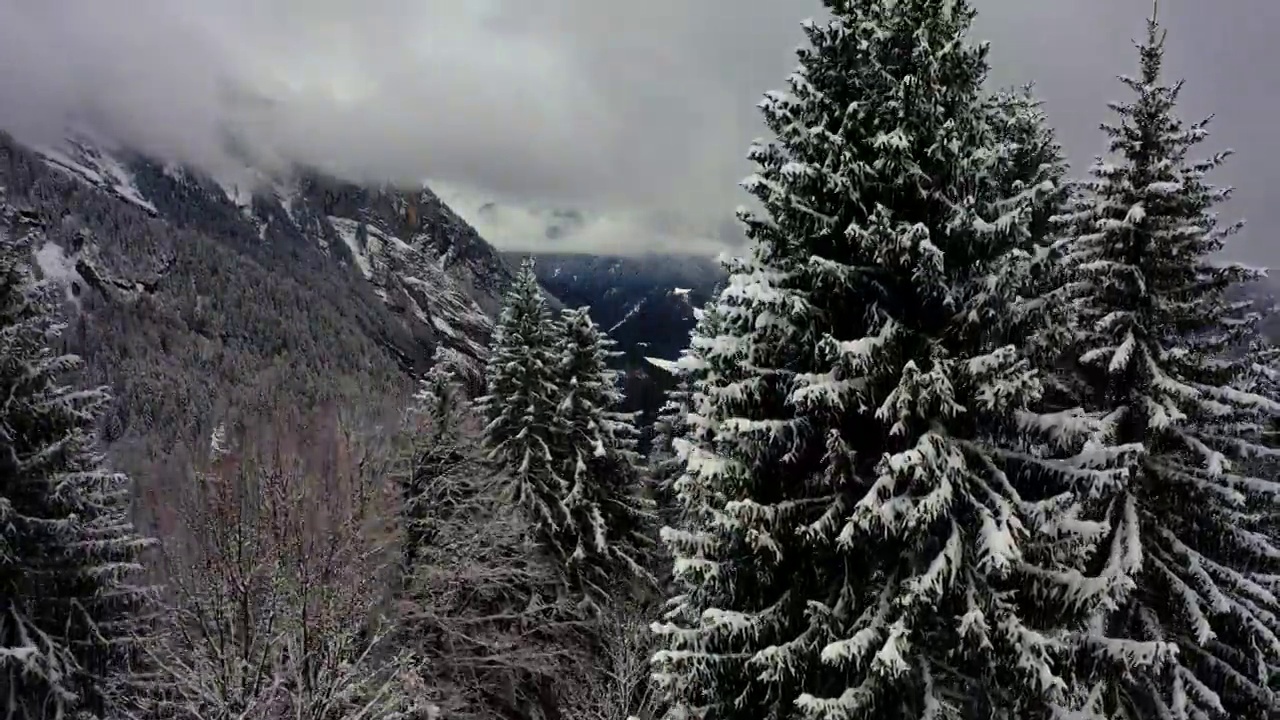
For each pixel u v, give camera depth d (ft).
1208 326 38.55
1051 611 27.30
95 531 51.44
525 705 74.74
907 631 25.09
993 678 26.71
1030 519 26.30
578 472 74.43
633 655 63.62
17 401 48.57
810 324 28.71
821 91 29.37
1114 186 39.34
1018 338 28.07
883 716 27.35
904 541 27.48
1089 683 32.35
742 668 29.09
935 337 27.84
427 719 49.32
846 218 28.86
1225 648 38.19
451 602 64.13
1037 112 40.88
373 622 50.90
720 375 30.37
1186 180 38.65
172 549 36.47
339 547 38.75
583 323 78.43
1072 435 26.25
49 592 50.55
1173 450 39.17
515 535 67.56
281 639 34.53
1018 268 25.68
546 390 75.72
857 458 29.04
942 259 25.58
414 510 66.64
